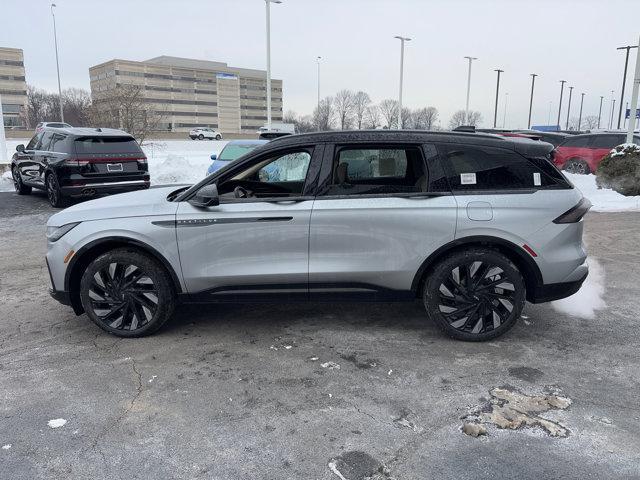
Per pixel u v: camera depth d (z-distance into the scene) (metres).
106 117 37.03
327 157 4.37
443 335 4.62
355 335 4.65
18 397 3.63
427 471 2.83
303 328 4.83
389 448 3.03
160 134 72.06
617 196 12.59
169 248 4.40
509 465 2.87
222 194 4.68
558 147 17.30
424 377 3.87
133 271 4.50
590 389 3.68
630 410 3.41
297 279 4.41
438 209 4.28
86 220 4.50
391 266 4.37
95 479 2.79
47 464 2.92
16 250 8.09
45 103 109.00
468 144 4.38
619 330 4.73
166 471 2.86
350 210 4.30
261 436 3.16
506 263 4.30
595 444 3.05
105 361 4.18
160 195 4.89
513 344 4.43
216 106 129.75
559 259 4.33
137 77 117.06
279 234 4.34
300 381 3.83
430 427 3.23
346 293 4.47
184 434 3.19
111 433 3.21
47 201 12.92
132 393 3.68
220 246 4.38
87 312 4.60
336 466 2.88
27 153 13.07
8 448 3.06
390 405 3.49
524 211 4.28
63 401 3.58
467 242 4.32
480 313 4.40
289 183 4.86
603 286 5.99
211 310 5.32
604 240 8.34
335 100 83.50
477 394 3.62
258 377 3.89
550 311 5.21
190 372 3.98
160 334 4.71
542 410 3.41
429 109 86.81
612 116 71.69
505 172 4.37
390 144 4.37
